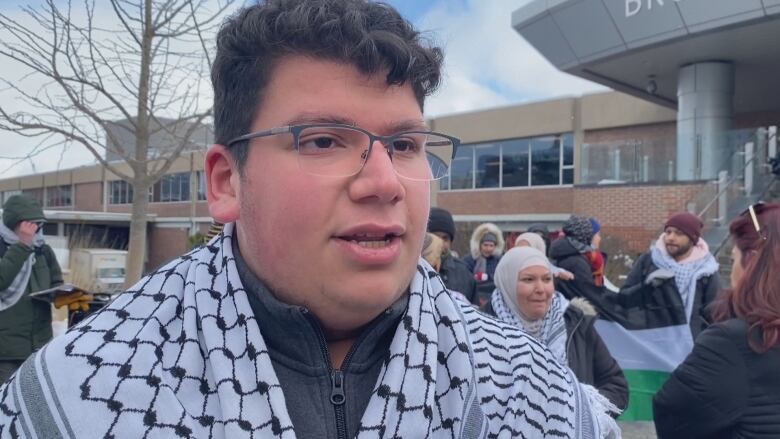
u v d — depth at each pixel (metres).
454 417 1.12
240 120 1.07
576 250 4.38
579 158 20.16
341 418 1.06
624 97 19.20
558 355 2.86
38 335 4.06
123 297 1.17
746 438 1.95
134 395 0.99
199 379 1.04
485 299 5.20
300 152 1.00
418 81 1.07
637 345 4.11
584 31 12.67
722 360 1.97
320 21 1.00
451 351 1.19
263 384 1.00
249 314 1.05
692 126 13.09
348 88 1.01
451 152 1.24
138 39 5.23
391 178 0.98
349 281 0.99
